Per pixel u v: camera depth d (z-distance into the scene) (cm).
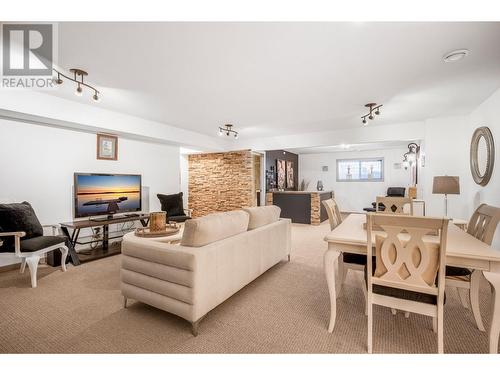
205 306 185
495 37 188
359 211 885
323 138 545
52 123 346
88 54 214
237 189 664
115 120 392
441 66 237
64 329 184
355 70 246
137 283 203
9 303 225
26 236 288
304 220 676
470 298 183
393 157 831
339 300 232
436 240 177
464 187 404
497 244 297
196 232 189
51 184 368
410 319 197
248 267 244
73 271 306
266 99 334
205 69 243
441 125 420
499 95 292
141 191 486
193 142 546
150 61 226
